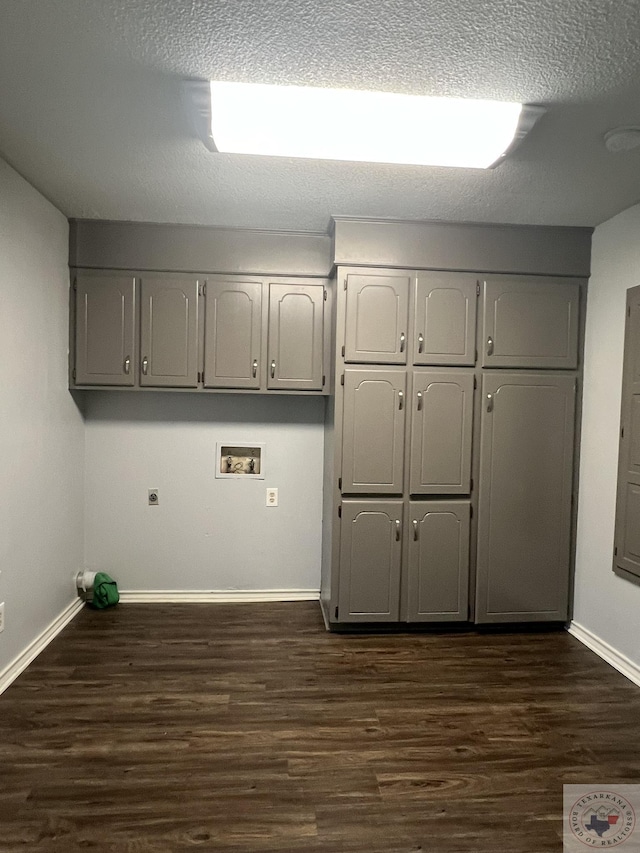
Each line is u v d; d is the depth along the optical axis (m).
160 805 1.72
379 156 2.08
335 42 1.50
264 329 3.13
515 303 2.99
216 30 1.46
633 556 2.57
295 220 2.94
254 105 1.79
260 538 3.49
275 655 2.75
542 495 3.06
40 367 2.69
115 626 3.06
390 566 3.01
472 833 1.64
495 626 3.13
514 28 1.43
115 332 3.06
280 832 1.63
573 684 2.52
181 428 3.41
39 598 2.73
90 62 1.60
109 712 2.21
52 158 2.24
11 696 2.31
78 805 1.71
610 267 2.82
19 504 2.49
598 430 2.90
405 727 2.15
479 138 1.94
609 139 1.95
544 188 2.43
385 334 2.94
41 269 2.68
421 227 2.92
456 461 3.01
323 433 3.48
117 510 3.40
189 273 3.09
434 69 1.61
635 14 1.37
